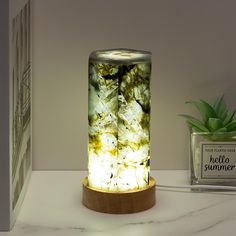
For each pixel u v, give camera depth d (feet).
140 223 2.72
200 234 2.61
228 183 3.17
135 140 2.78
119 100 2.71
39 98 3.42
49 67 3.38
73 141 3.50
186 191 3.17
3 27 2.46
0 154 2.57
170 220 2.76
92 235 2.59
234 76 3.42
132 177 2.83
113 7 3.31
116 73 2.67
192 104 3.44
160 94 3.43
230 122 3.15
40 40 3.34
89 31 3.34
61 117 3.46
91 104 2.80
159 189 3.19
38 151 3.50
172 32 3.35
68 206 2.93
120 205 2.80
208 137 3.12
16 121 2.74
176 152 3.52
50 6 3.30
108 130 2.76
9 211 2.62
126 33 3.34
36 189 3.20
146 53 2.79
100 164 2.83
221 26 3.35
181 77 3.42
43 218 2.78
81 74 3.40
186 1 3.31
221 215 2.83
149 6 3.31
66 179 3.38
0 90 2.52
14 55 2.63
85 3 3.30
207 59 3.39
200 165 3.15
